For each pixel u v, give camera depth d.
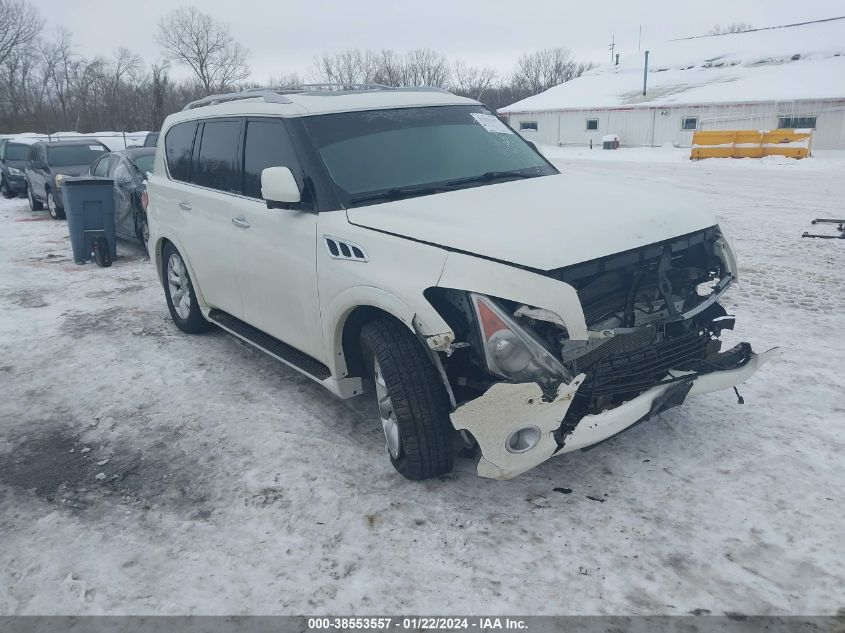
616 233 3.08
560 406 2.85
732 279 3.61
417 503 3.23
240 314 4.73
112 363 5.31
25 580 2.84
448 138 4.29
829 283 6.80
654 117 33.88
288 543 3.00
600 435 2.98
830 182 16.80
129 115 57.38
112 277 8.34
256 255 4.21
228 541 3.04
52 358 5.47
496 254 2.89
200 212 4.91
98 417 4.38
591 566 2.76
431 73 70.69
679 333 3.39
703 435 3.74
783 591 2.58
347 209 3.60
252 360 5.27
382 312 3.38
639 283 3.14
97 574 2.86
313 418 4.21
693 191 15.09
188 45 64.94
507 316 2.83
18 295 7.50
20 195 19.70
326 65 70.00
